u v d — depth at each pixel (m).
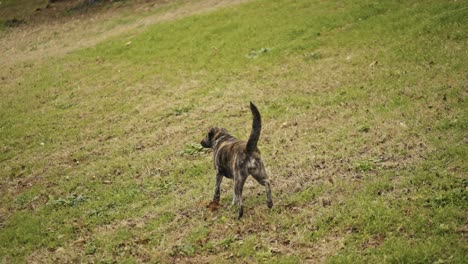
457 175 8.33
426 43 16.22
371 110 12.28
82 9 33.72
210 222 8.43
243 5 25.78
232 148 8.25
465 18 17.22
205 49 21.03
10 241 9.05
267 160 10.62
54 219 9.62
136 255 7.84
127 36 25.52
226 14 24.69
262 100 14.84
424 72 13.99
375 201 7.96
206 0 30.41
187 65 19.75
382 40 17.58
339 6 22.05
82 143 14.12
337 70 15.91
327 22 20.50
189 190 9.86
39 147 14.16
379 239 7.10
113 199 10.12
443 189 8.04
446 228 6.94
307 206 8.36
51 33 30.41
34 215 9.94
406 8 19.77
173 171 11.05
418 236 6.95
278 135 12.00
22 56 26.53
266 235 7.71
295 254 7.11
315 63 17.11
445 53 14.98
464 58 14.23
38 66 23.48
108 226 8.96
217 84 17.12
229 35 21.83
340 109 12.87
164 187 10.31
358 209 7.82
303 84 15.43
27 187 11.66
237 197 8.14
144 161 11.92
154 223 8.66
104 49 24.09
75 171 12.10
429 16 18.33
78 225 9.19
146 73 19.64
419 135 10.29
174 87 17.64
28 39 29.94
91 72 21.02
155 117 15.16
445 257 6.36
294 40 19.70
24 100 18.69
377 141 10.44
